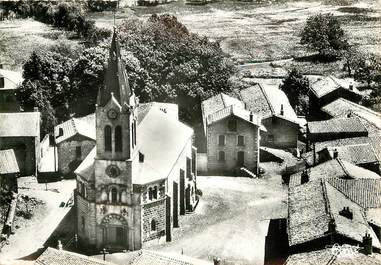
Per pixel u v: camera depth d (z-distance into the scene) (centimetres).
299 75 12769
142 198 6994
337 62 14450
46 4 15675
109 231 7188
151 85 11325
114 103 6688
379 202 6650
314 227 5775
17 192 8294
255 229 7681
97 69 11031
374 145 9062
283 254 6731
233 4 17525
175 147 7956
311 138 9825
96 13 16738
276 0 17212
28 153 9162
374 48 13475
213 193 8919
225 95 11312
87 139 9219
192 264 5409
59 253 5541
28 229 7644
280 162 10031
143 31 13162
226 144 9638
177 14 16900
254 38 15488
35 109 10269
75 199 7506
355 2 16638
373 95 12169
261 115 10500
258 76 13688
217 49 12962
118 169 6912
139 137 7581
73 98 11206
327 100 11794
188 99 11638
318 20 14450
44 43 13912
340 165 7481
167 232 7406
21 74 11888
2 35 14400
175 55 12075
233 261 6788
